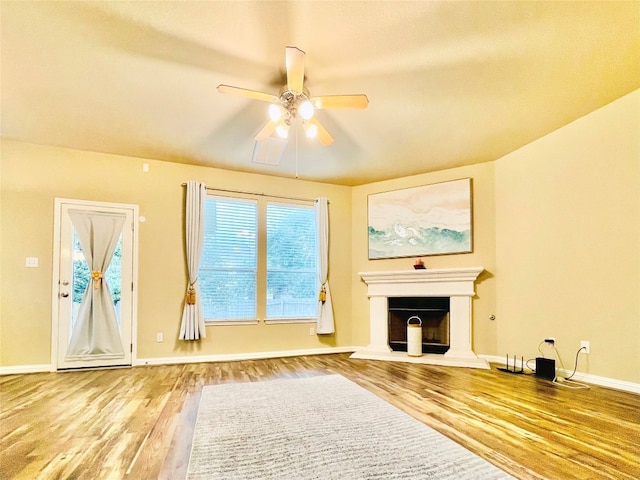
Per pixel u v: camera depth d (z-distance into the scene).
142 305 4.56
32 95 3.12
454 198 5.01
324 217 5.61
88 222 4.39
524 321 4.26
